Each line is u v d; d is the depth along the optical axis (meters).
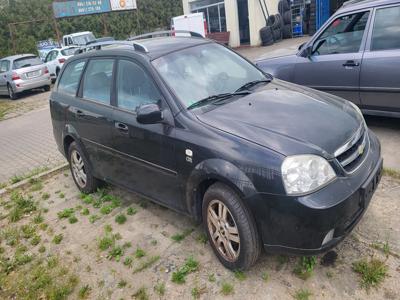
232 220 2.99
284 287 2.93
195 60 3.93
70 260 3.73
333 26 5.56
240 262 3.01
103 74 4.30
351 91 5.42
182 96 3.46
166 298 3.04
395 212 3.57
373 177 3.00
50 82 17.03
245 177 2.76
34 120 10.83
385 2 5.02
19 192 5.59
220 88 3.71
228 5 21.23
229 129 3.02
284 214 2.64
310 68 5.80
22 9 41.00
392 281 2.82
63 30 40.03
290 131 2.90
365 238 3.29
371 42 5.15
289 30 21.09
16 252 4.00
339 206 2.62
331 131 2.94
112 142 4.11
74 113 4.70
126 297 3.13
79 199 5.05
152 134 3.49
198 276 3.20
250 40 20.95
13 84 15.62
